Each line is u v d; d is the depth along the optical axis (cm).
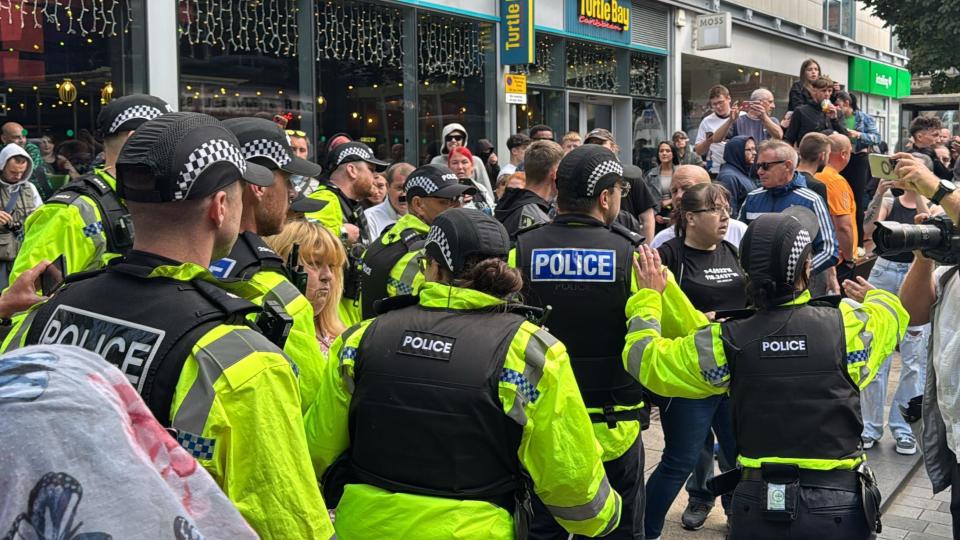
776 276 292
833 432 286
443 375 230
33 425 107
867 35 2519
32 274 243
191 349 165
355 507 236
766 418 289
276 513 168
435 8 1120
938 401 335
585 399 341
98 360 122
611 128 1558
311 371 256
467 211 253
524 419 228
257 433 166
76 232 308
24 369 112
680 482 410
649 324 320
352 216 531
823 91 913
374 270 404
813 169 614
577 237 344
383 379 236
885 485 525
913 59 2231
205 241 180
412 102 1109
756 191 550
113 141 322
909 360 584
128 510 109
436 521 227
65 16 756
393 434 233
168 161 171
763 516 287
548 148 470
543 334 237
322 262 317
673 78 1641
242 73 898
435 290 247
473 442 228
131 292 173
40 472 106
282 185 267
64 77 758
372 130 1059
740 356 293
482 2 1200
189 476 127
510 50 1225
